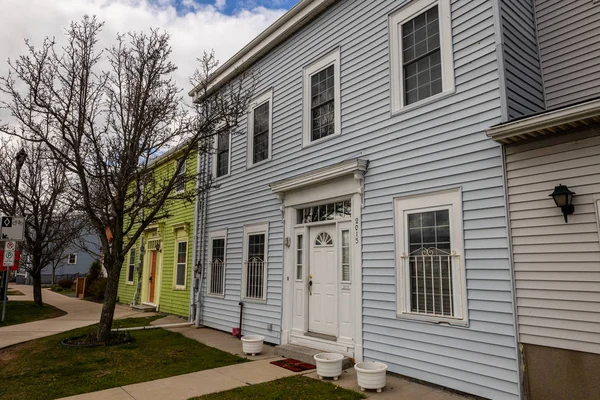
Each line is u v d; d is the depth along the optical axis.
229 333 10.05
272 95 9.79
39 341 8.93
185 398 5.23
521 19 5.97
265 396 5.23
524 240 4.82
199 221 12.18
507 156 5.11
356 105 7.43
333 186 7.55
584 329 4.26
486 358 5.01
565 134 4.63
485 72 5.52
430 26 6.41
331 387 5.56
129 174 8.59
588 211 4.38
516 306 4.79
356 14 7.70
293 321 8.20
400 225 6.30
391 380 5.86
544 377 4.49
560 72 5.95
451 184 5.70
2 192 14.22
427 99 6.19
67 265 38.19
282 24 9.34
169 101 9.18
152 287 15.82
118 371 6.54
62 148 11.71
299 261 8.37
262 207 9.59
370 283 6.62
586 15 5.80
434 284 5.76
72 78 8.38
